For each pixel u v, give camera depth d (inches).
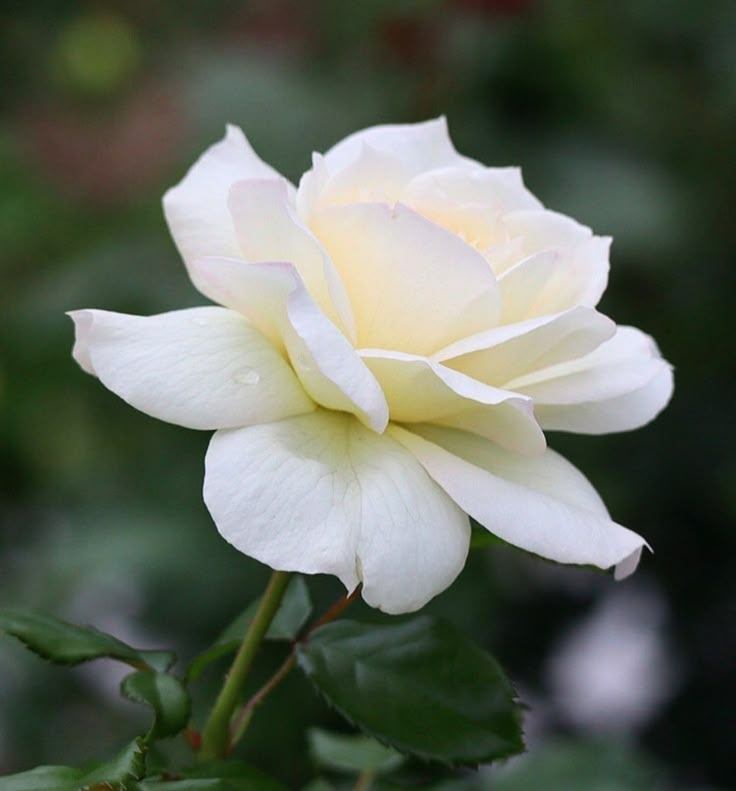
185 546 27.3
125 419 31.3
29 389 31.0
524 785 18.0
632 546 13.9
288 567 13.1
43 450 31.1
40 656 14.4
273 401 13.8
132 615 30.1
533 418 13.8
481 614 28.9
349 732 28.5
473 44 30.9
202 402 13.6
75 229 32.5
